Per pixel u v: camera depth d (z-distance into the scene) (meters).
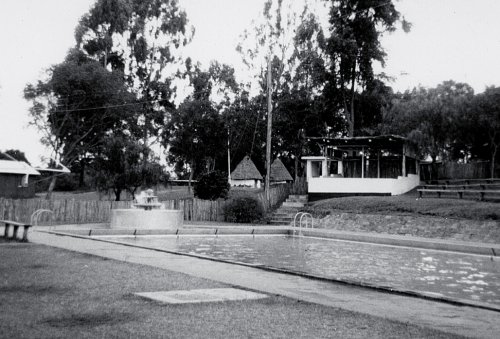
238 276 10.41
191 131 60.88
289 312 6.89
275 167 68.31
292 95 48.19
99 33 57.28
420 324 6.61
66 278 9.20
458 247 17.88
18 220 29.86
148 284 8.81
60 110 52.62
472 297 9.35
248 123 60.69
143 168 39.94
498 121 36.09
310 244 20.62
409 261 15.17
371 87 47.91
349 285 9.60
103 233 22.20
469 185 32.38
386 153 41.53
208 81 65.69
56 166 52.81
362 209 29.20
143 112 60.78
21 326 5.48
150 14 60.91
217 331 5.65
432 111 38.56
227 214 33.69
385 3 45.78
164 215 26.03
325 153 38.38
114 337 5.19
